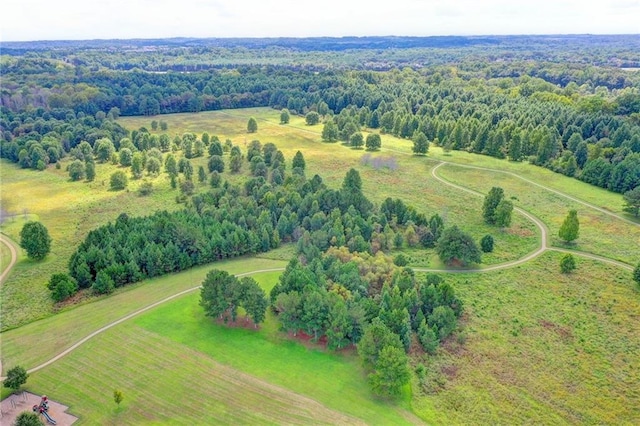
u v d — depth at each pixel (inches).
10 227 4795.8
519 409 2546.8
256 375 2765.7
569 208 5378.9
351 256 3850.9
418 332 3073.3
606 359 2942.9
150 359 2881.4
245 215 4648.1
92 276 3725.4
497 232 4766.2
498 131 7332.7
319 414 2492.6
